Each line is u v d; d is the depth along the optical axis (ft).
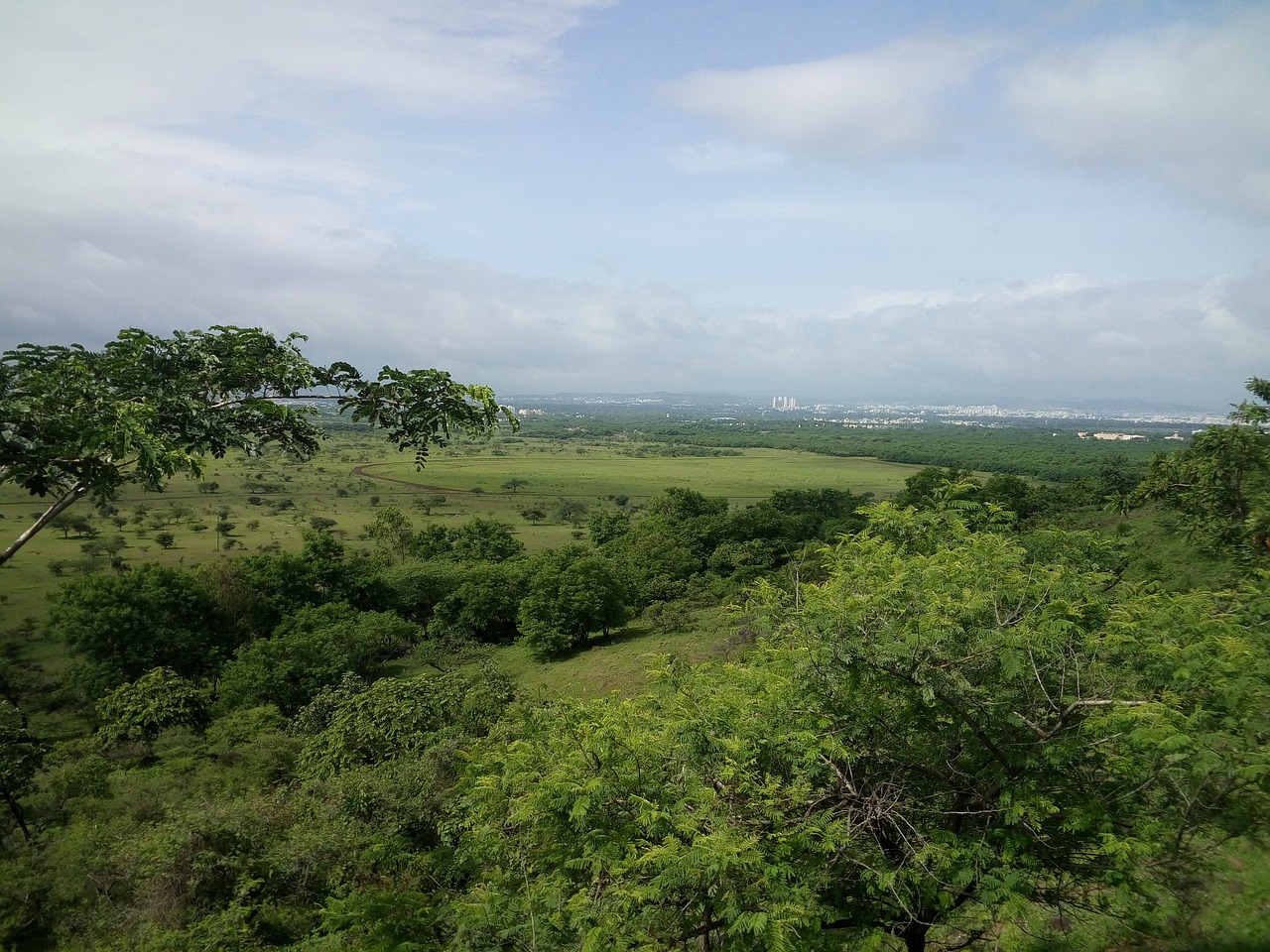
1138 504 53.26
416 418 20.61
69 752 86.99
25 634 136.77
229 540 215.72
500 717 70.85
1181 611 23.04
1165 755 18.99
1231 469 47.16
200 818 46.78
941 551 24.67
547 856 21.70
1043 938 22.24
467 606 159.33
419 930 19.90
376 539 222.89
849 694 20.33
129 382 18.63
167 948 37.52
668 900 19.47
